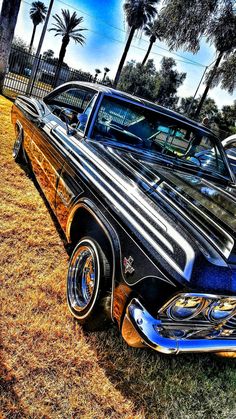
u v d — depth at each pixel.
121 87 35.75
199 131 3.48
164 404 1.95
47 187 3.24
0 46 11.38
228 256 1.69
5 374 1.79
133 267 1.79
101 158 2.54
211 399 2.10
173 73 36.53
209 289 1.58
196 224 1.84
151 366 2.15
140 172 2.36
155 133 3.26
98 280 2.06
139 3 26.45
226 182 3.36
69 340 2.15
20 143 4.63
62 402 1.76
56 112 3.62
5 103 10.04
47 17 13.88
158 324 1.64
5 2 10.90
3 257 2.76
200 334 1.80
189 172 3.14
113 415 1.79
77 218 2.58
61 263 2.93
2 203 3.66
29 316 2.23
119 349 2.22
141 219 1.90
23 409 1.66
